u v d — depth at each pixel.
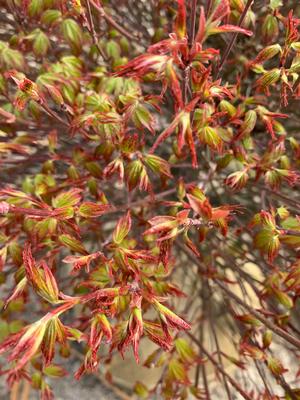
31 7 0.27
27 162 0.35
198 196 0.24
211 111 0.24
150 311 0.40
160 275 0.25
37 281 0.18
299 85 0.24
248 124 0.26
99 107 0.26
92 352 0.19
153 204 0.32
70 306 0.18
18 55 0.29
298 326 0.41
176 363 0.30
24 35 0.32
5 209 0.21
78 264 0.21
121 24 0.39
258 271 0.45
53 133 0.30
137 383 0.37
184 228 0.20
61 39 0.33
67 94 0.29
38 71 0.33
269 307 0.37
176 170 0.43
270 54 0.23
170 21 0.37
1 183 0.37
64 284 0.43
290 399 0.28
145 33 0.38
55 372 0.31
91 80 0.30
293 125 0.39
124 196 0.40
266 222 0.24
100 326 0.19
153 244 0.31
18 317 0.45
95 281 0.23
